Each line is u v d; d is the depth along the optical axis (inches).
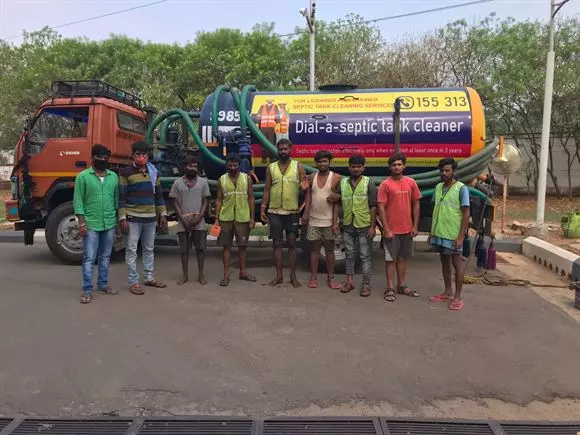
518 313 215.8
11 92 790.5
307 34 768.9
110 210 233.1
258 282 264.5
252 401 139.2
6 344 177.3
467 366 161.8
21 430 125.5
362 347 175.9
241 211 256.2
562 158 791.1
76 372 155.8
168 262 320.5
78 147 301.3
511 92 695.1
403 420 130.3
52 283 261.4
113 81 770.8
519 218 546.0
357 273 285.6
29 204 304.0
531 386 149.3
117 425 128.0
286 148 245.4
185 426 127.7
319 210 247.4
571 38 692.1
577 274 260.1
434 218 226.4
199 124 299.4
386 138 279.4
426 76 706.8
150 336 185.2
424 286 261.0
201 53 763.4
